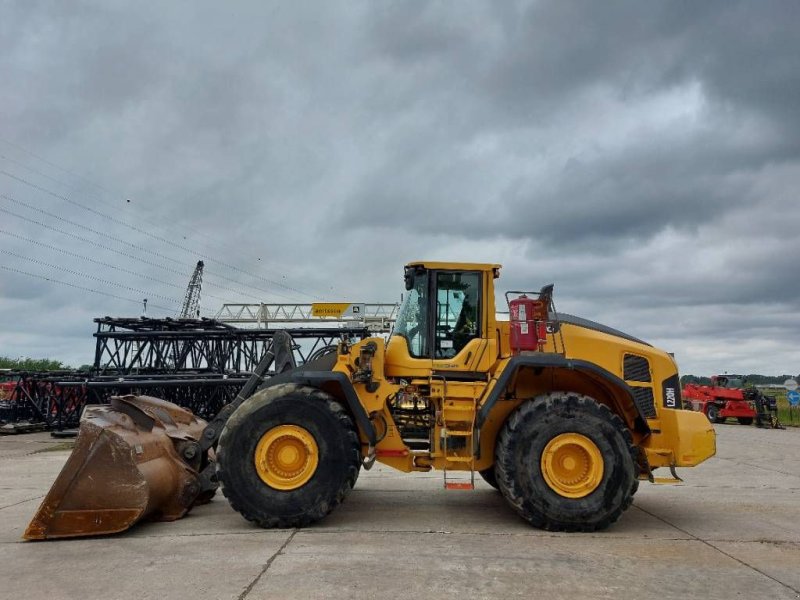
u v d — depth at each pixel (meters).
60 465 10.12
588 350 6.27
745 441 17.11
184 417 7.03
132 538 5.05
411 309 6.56
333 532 5.32
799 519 6.21
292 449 5.52
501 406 6.14
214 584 3.90
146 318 18.39
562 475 5.57
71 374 17.75
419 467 6.03
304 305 30.62
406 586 3.91
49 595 3.71
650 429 6.03
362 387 6.00
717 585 4.05
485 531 5.45
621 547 4.96
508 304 6.09
